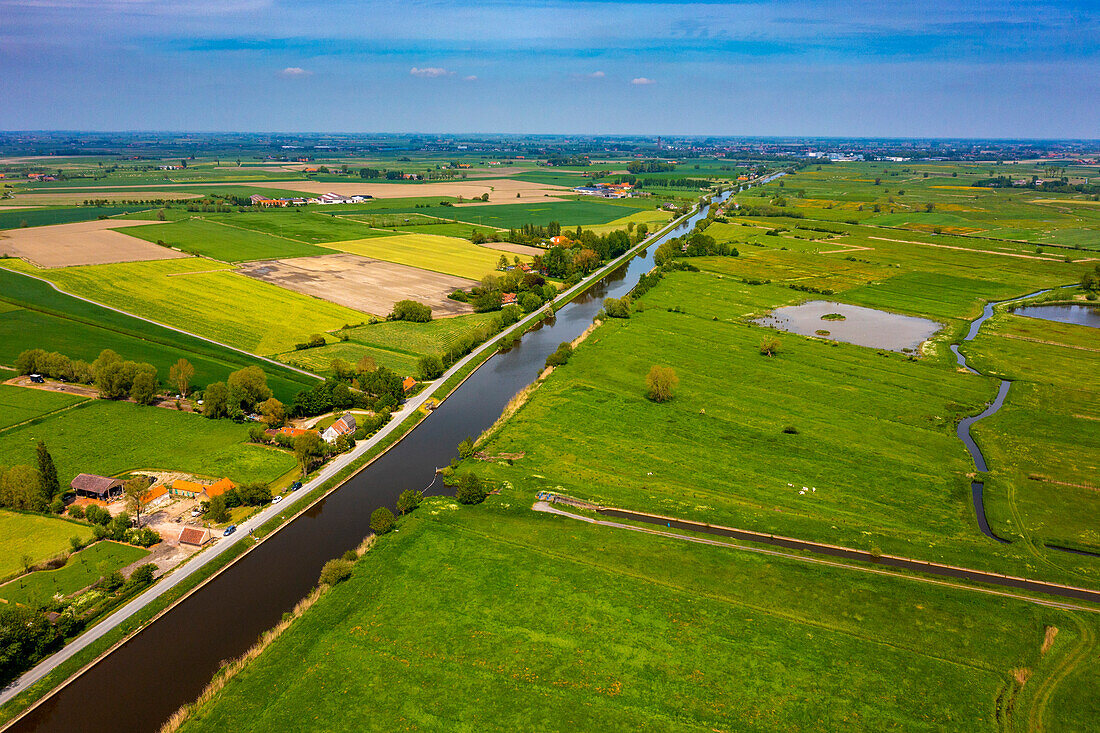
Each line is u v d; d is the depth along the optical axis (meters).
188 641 80.81
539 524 104.75
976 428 139.50
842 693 73.38
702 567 94.50
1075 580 93.19
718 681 74.62
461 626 82.25
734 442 133.00
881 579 92.75
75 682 74.81
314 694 72.06
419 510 108.56
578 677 74.69
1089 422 142.25
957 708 71.75
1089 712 71.38
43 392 145.50
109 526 98.75
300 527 105.38
